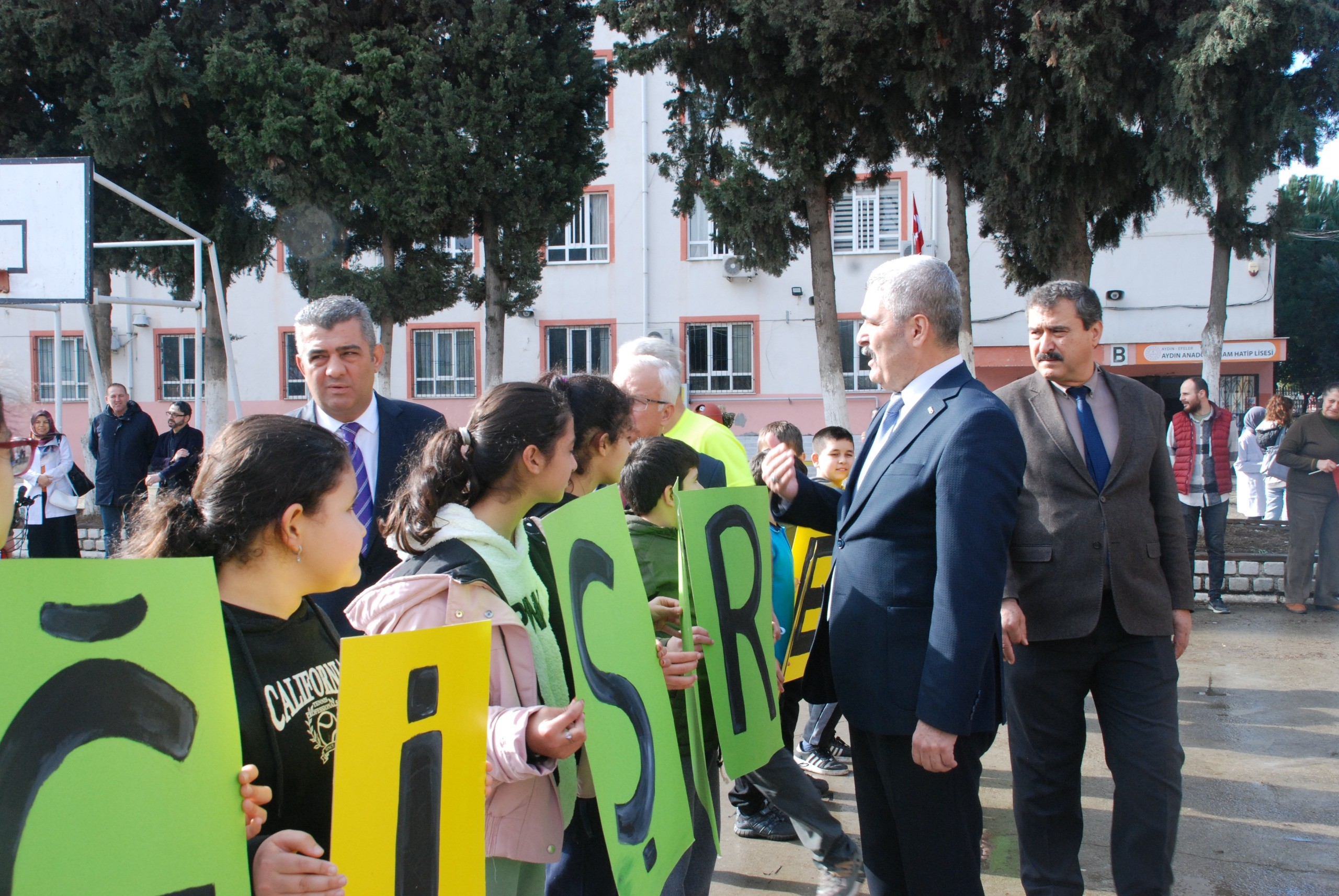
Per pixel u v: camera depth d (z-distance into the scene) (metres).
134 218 15.94
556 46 15.99
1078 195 10.73
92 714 1.12
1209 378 12.35
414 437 3.15
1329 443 7.49
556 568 1.87
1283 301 33.28
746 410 22.81
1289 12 9.34
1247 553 8.45
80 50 14.80
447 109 14.69
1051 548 2.95
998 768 4.61
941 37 10.43
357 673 1.41
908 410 2.48
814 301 13.15
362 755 1.42
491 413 1.97
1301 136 9.80
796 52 10.78
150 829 1.16
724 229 12.91
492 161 15.23
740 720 2.53
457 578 1.82
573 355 23.52
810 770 4.50
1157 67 10.23
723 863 3.59
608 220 23.23
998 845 3.72
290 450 1.58
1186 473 7.77
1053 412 3.06
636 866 1.93
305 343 3.05
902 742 2.40
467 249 23.42
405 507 1.96
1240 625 7.27
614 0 11.98
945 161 11.77
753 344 22.81
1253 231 12.02
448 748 1.57
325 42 14.73
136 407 10.17
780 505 2.96
